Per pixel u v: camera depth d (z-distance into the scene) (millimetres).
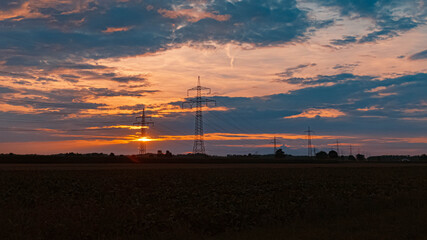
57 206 19812
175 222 15242
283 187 33625
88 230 13633
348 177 47500
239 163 108000
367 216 17875
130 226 14383
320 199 22719
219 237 14133
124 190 30875
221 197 23781
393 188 33812
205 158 115688
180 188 31500
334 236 13617
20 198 26469
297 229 15258
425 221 15672
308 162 123750
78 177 43844
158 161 100375
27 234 12852
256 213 18469
